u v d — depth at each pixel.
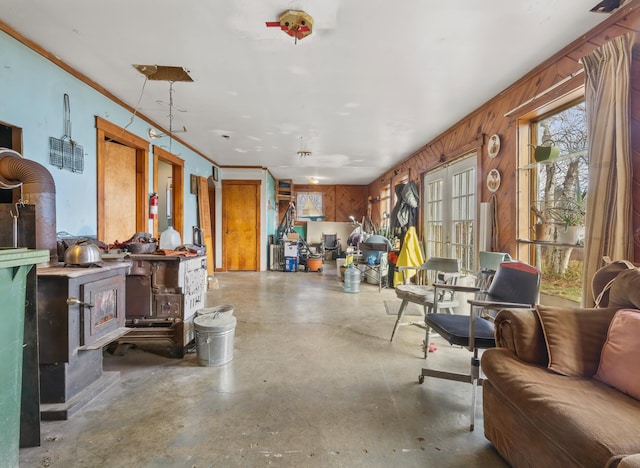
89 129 2.95
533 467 1.27
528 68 2.63
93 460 1.45
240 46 2.34
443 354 2.72
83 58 2.54
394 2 1.83
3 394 1.27
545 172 2.74
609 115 1.84
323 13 1.94
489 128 3.34
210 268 6.20
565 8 1.88
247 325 3.46
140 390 2.09
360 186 9.83
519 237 2.87
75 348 1.80
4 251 1.26
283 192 9.20
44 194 1.94
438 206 4.80
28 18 2.03
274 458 1.47
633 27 1.83
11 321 1.30
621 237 1.79
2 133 2.25
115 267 2.08
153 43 2.31
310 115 3.80
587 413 1.13
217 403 1.94
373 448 1.55
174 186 5.06
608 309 1.54
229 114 3.80
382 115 3.79
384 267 5.59
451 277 3.33
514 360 1.55
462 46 2.30
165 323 2.82
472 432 1.69
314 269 7.57
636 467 0.87
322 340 3.02
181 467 1.41
